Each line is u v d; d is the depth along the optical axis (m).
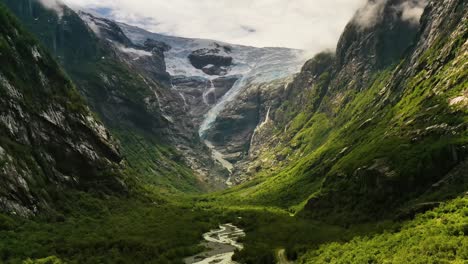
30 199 129.25
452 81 178.12
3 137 139.50
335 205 161.50
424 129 157.25
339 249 96.38
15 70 166.00
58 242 109.00
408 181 131.00
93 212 157.88
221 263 104.81
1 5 193.38
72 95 198.25
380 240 93.19
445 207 98.31
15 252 95.38
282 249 110.38
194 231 150.50
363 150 192.88
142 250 112.44
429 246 77.56
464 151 125.06
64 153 168.50
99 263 97.88
